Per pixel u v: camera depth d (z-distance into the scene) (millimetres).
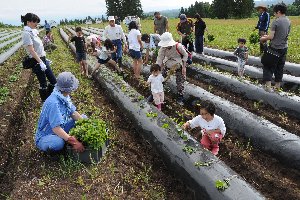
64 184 5703
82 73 13320
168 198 5723
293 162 6387
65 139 6043
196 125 6578
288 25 9414
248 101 9789
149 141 7254
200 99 9367
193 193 5594
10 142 7828
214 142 6453
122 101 9305
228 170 5414
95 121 6410
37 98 10539
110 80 11219
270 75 9961
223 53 16656
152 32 31969
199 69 12312
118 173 6090
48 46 21250
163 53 8867
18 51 22391
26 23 8430
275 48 9594
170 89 10594
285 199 5629
